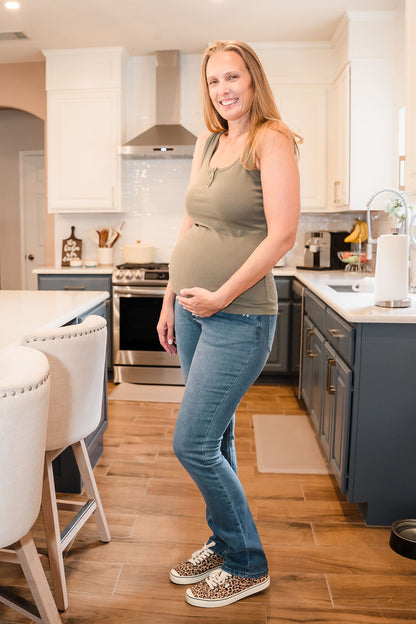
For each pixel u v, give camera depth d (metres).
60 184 4.48
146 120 4.61
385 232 3.81
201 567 1.77
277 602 1.68
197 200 1.54
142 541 2.01
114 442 2.99
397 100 3.65
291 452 2.86
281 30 3.97
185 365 1.68
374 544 2.01
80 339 1.58
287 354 4.12
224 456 1.75
